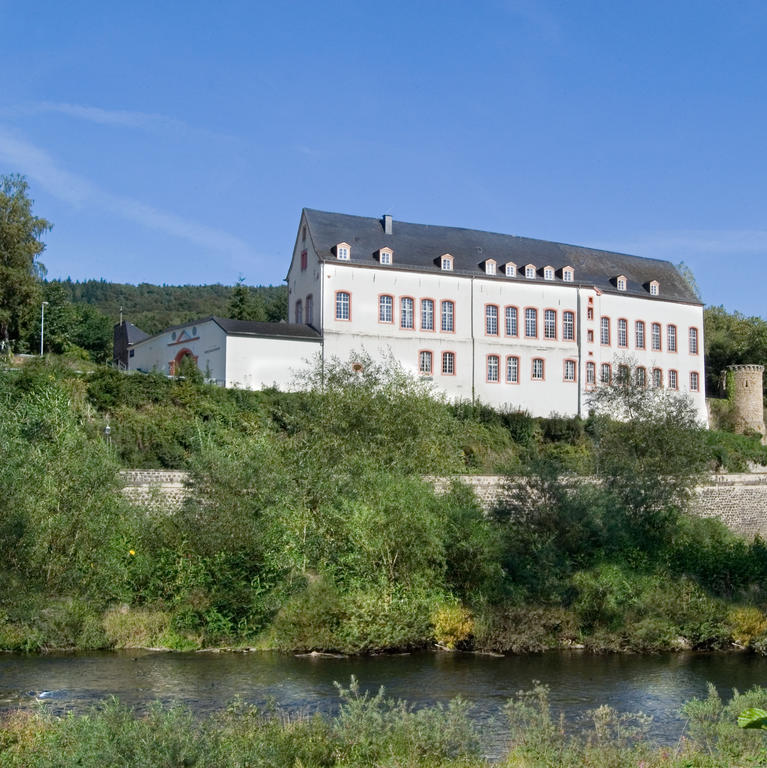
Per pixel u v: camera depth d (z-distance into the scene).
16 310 61.94
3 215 59.91
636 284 72.50
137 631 26.19
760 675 24.91
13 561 26.31
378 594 27.31
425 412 38.19
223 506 28.55
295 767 14.23
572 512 32.47
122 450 42.50
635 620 29.00
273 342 56.91
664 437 40.81
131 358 70.56
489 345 64.06
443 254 63.72
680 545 35.31
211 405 48.47
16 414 30.88
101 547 27.45
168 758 12.02
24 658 24.23
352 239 61.78
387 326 60.75
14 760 14.20
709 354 86.38
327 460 33.44
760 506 46.19
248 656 25.34
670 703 21.34
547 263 68.56
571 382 67.00
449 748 15.05
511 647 27.17
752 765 14.24
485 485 38.41
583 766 14.52
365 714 15.69
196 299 183.12
